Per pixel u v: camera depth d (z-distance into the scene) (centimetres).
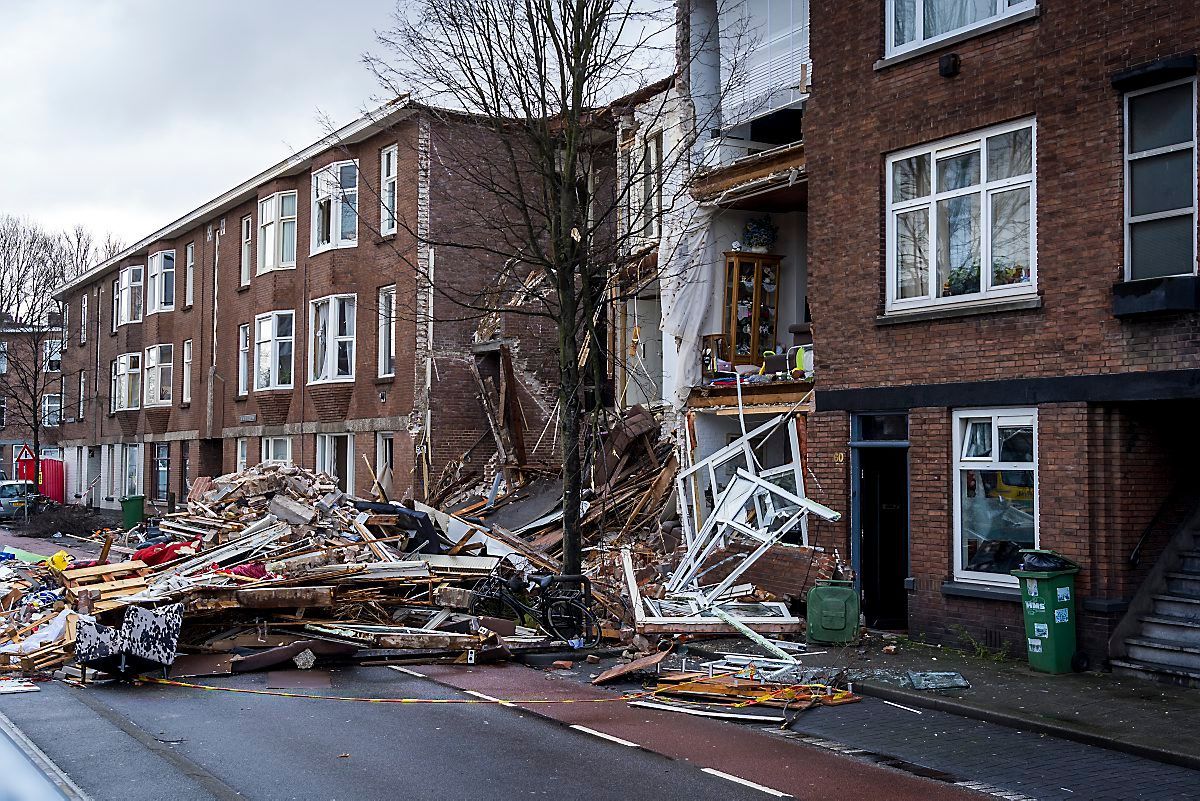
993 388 1338
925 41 1464
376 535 1869
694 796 791
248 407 3416
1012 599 1301
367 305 2888
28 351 5750
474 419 2727
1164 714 1020
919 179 1470
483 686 1230
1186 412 1295
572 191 1579
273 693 1186
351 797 779
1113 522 1235
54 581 1905
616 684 1234
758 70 2044
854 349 1529
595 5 1554
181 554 1792
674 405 2159
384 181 2820
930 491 1413
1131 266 1226
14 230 5534
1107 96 1241
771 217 2061
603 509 2117
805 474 1711
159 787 800
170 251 4084
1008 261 1355
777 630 1427
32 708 1107
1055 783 838
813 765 884
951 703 1080
